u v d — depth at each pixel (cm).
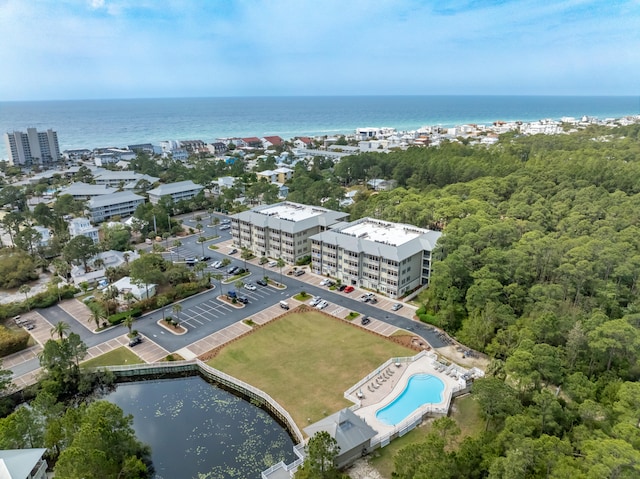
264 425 8562
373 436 7594
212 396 9512
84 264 15738
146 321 12281
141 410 9069
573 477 5412
